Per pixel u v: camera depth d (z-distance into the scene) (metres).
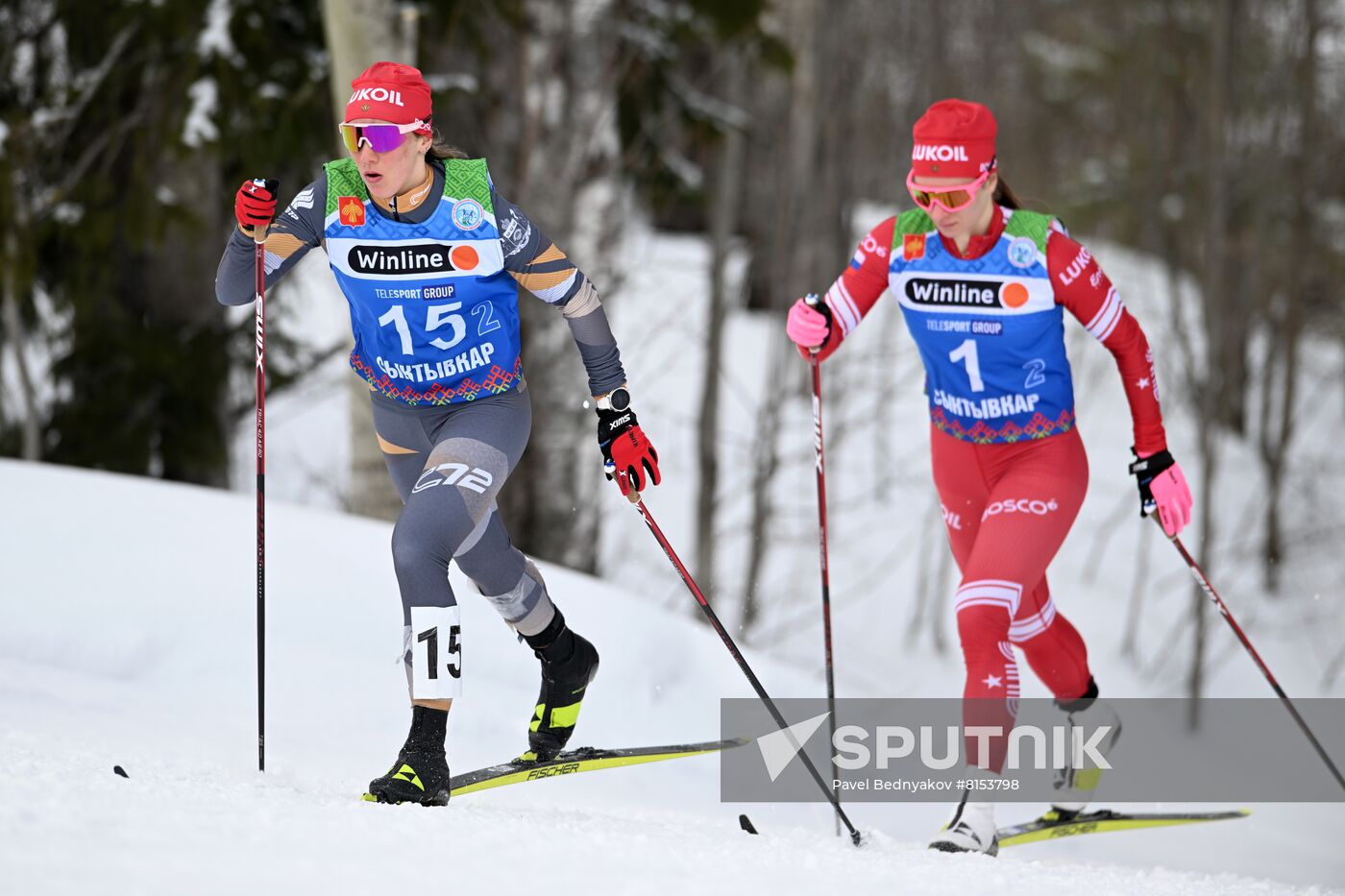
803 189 55.12
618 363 11.95
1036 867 11.28
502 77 36.06
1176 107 69.25
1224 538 61.59
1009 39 75.81
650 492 53.94
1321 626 56.16
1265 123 65.12
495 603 12.36
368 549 21.56
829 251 57.44
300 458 47.16
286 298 38.56
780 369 50.06
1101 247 79.50
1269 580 58.69
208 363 35.81
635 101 37.12
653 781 18.59
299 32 32.62
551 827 10.03
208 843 7.95
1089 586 56.09
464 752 17.47
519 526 37.00
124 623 18.08
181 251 36.09
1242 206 66.50
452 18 32.41
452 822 9.55
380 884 7.42
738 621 46.72
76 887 6.71
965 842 12.69
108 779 10.02
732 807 18.52
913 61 66.25
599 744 19.16
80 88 33.28
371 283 11.26
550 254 11.35
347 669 18.66
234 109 31.77
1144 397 14.00
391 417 11.88
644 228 56.56
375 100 10.66
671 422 57.94
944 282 13.64
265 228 11.50
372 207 11.13
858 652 47.44
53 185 33.91
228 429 36.75
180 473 36.28
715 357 45.16
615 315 48.94
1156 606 55.38
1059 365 13.80
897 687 45.12
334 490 41.81
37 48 34.28
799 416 60.91
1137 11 69.50
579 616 21.39
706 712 21.23
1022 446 13.98
